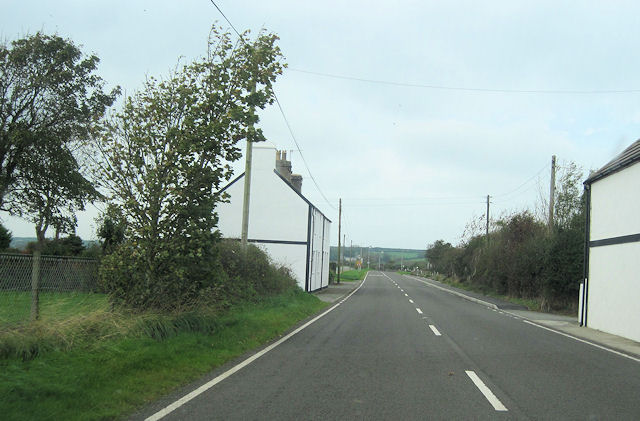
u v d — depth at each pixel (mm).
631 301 13305
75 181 20906
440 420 5277
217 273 10625
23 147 19797
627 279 13633
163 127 10164
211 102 10133
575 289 22141
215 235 10297
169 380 6668
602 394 6551
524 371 8016
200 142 9891
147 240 9805
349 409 5621
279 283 20141
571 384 7129
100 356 7051
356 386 6730
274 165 32281
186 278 10141
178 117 10266
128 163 9922
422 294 33500
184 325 9719
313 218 33188
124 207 9914
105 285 9805
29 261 8391
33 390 5328
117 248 10062
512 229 31844
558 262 22469
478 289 37969
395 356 9133
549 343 11656
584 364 8883
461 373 7719
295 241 31641
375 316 17094
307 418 5262
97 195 13102
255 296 16641
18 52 19750
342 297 28953
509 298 29375
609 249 14961
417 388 6684
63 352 7070
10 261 8164
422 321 15648
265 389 6461
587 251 16812
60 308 8391
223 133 10180
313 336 11703
